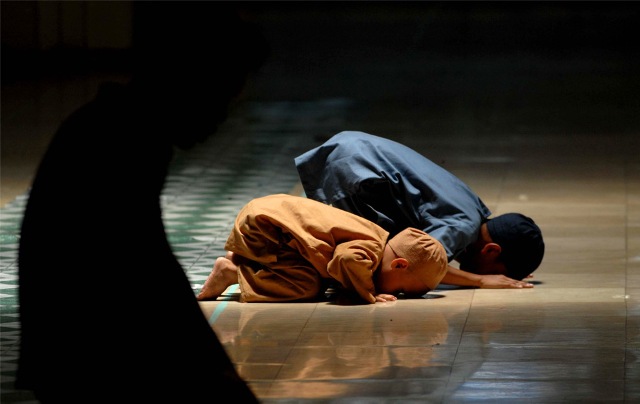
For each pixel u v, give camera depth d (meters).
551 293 9.30
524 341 7.95
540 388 6.95
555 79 26.66
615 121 20.39
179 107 4.29
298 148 18.17
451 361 7.50
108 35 29.66
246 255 9.09
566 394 6.83
